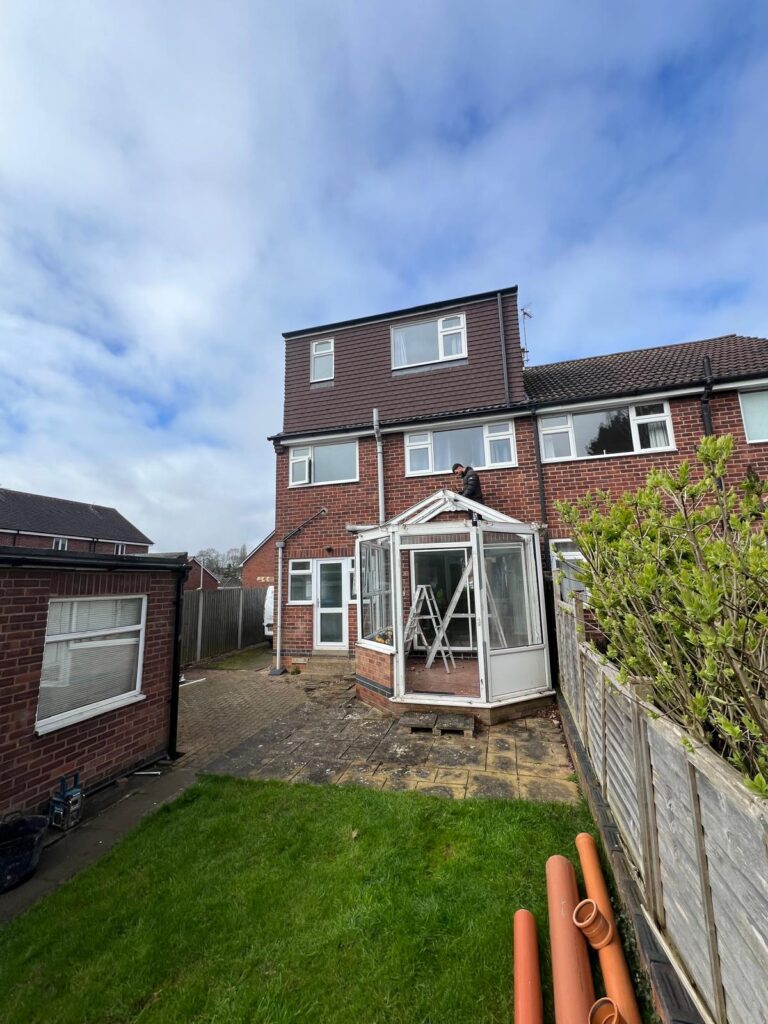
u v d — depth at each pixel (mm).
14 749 3799
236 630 13641
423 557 9312
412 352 11625
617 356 12562
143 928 2652
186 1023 2078
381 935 2512
